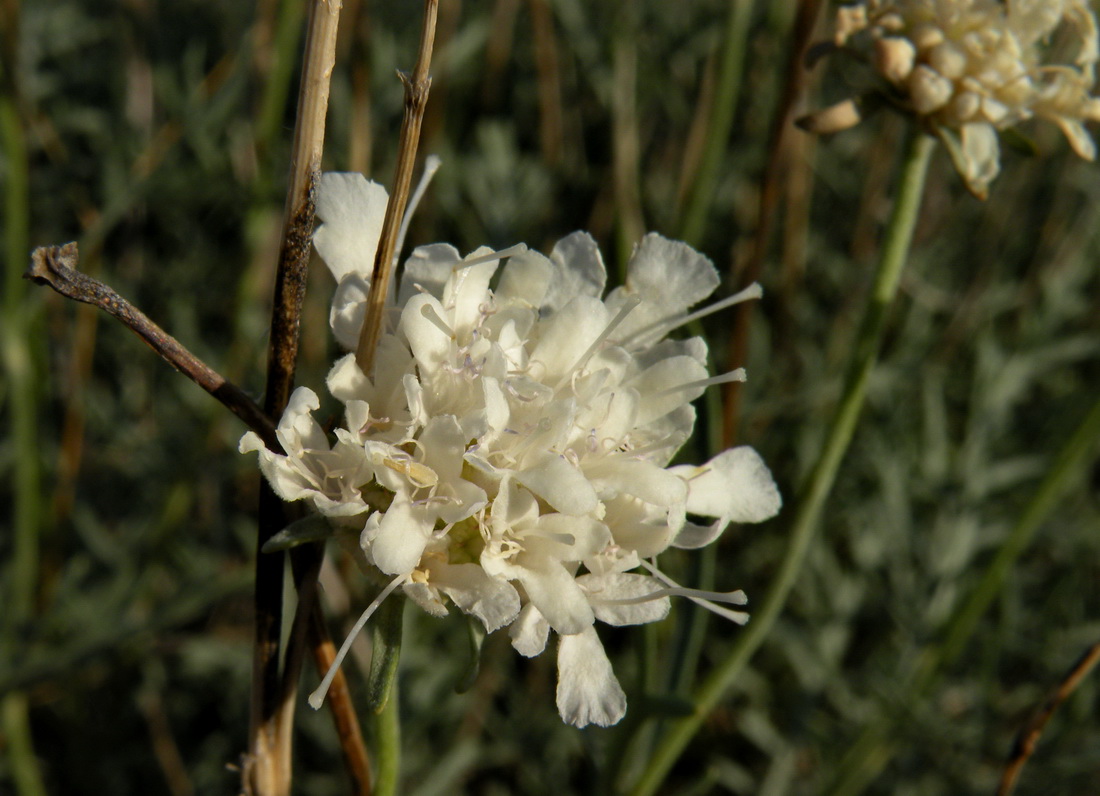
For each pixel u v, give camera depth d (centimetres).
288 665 19
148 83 31
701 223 26
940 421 31
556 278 20
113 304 18
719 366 31
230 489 31
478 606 18
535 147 36
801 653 28
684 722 23
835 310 35
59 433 31
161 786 29
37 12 31
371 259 20
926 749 29
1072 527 30
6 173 25
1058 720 29
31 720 29
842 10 22
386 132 32
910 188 22
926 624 28
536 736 28
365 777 20
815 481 23
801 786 30
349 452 19
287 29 26
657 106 35
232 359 27
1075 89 22
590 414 19
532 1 30
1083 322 35
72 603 28
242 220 31
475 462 19
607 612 19
